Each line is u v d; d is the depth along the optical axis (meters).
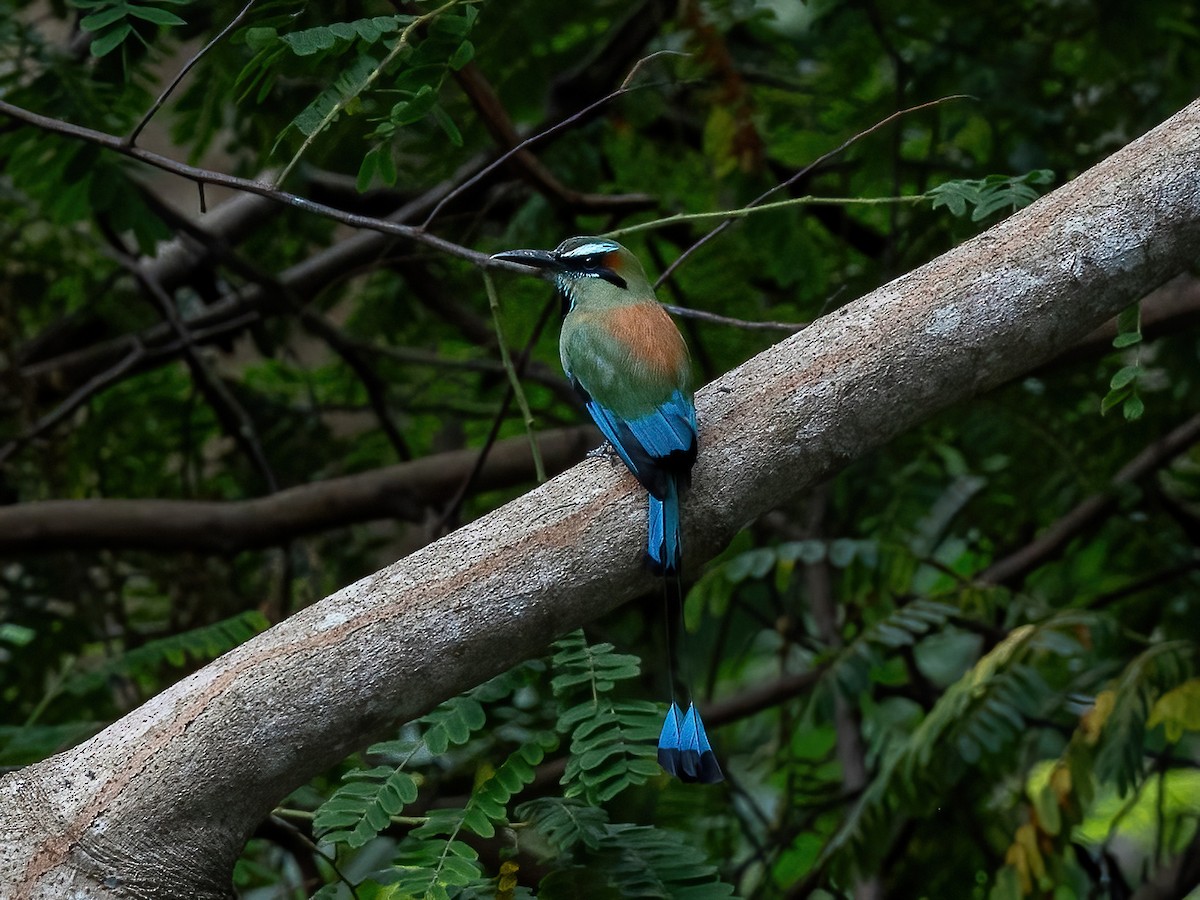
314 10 7.88
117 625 12.67
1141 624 11.41
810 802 12.00
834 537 12.93
